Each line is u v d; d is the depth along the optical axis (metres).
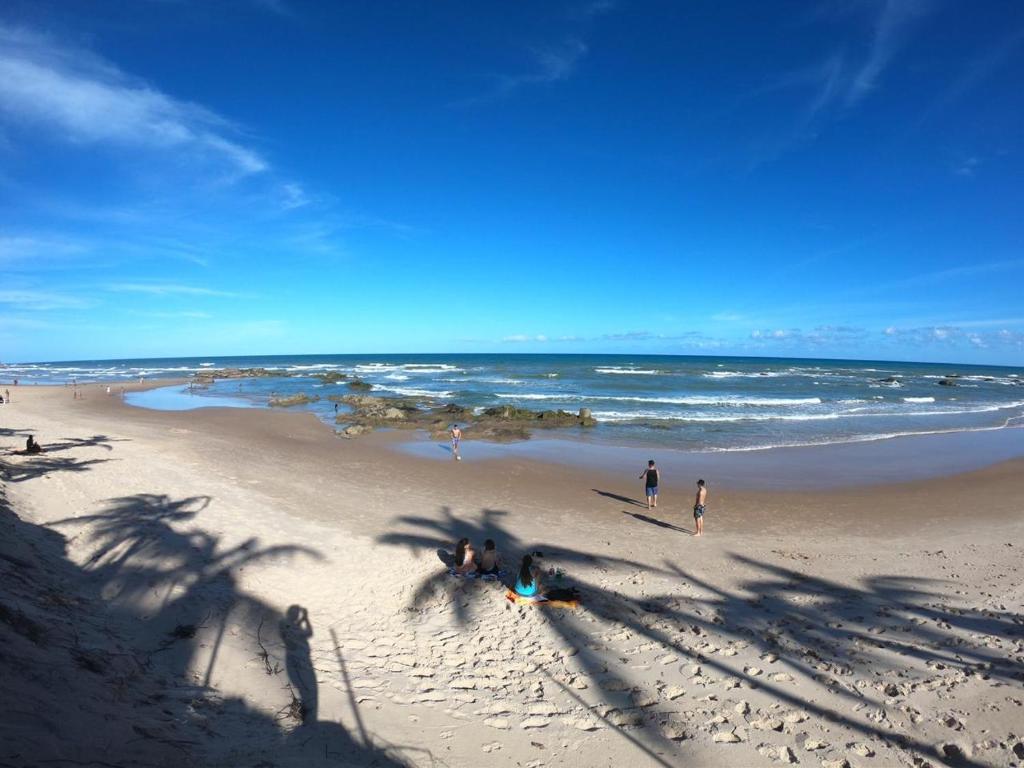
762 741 6.18
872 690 7.18
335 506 14.90
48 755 3.89
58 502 12.79
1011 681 7.36
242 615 8.53
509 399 46.31
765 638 8.59
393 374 81.75
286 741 5.55
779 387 60.53
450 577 10.43
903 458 23.83
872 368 134.25
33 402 43.47
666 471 21.12
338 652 7.86
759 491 18.33
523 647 8.23
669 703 6.88
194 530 11.84
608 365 116.00
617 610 9.48
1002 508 16.62
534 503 16.45
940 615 9.44
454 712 6.57
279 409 39.50
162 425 30.17
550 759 5.79
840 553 12.68
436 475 19.72
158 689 6.06
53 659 5.58
